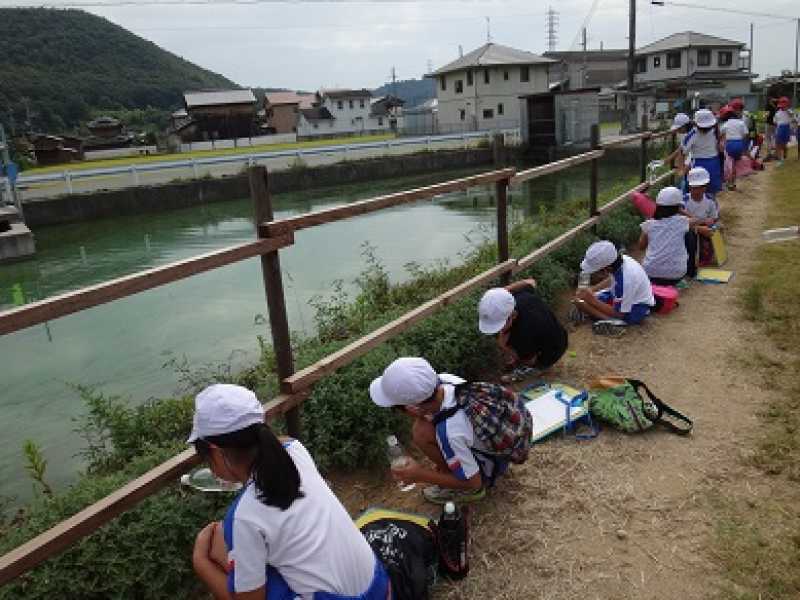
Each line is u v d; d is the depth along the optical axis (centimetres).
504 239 514
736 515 293
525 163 3073
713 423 371
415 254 1196
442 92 4666
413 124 4884
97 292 222
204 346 766
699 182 676
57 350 789
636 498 311
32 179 2109
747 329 498
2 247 1488
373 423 357
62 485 477
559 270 609
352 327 647
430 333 443
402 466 300
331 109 5897
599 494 315
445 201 1966
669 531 288
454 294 434
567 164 623
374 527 265
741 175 1190
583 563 272
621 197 795
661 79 5009
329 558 188
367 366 384
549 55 5853
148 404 554
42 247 1691
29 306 203
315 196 2425
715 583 256
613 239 743
